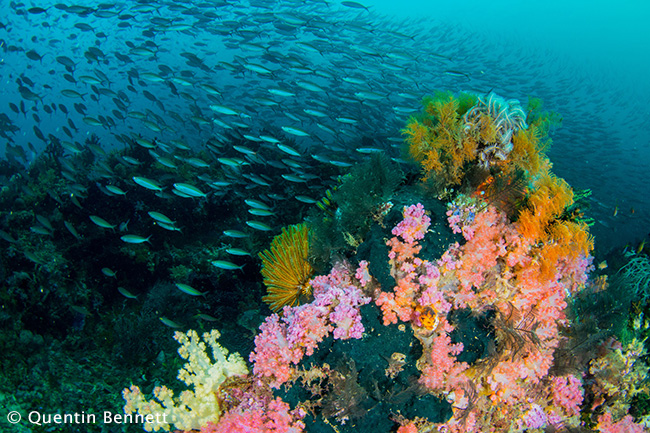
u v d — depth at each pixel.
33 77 37.19
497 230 2.63
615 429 2.98
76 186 7.61
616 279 4.31
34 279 6.52
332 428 2.18
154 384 5.21
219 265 6.08
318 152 10.83
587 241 2.66
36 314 6.20
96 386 5.10
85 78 11.66
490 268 2.59
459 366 2.24
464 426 2.38
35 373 5.04
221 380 2.58
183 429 2.48
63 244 7.38
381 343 2.29
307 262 3.25
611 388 3.12
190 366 2.58
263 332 2.45
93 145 9.28
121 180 8.45
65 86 37.25
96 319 6.67
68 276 6.98
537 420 2.67
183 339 2.61
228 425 2.33
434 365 2.21
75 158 10.39
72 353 5.78
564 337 2.83
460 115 3.25
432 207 2.63
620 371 3.13
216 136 10.45
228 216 8.81
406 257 2.39
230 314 6.46
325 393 2.27
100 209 8.11
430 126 3.17
